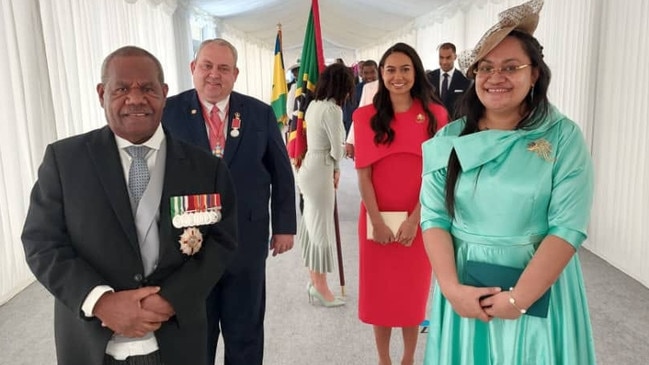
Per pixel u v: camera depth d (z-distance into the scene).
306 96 3.70
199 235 1.47
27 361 2.80
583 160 1.36
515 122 1.46
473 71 1.49
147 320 1.33
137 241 1.38
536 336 1.41
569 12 4.82
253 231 2.16
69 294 1.30
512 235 1.41
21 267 3.88
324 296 3.50
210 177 1.53
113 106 1.37
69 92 4.34
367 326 3.19
